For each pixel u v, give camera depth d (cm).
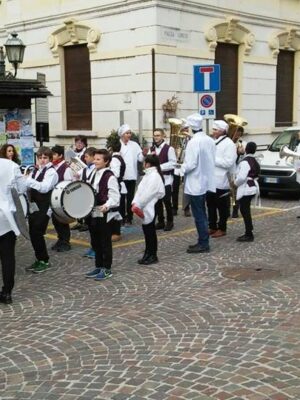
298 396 405
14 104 1122
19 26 1955
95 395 419
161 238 982
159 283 706
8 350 514
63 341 529
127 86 1686
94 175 752
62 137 1861
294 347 492
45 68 1903
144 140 1639
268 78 2006
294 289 662
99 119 1777
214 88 1224
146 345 510
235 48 1897
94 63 1764
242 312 588
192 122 867
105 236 731
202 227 862
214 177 880
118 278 735
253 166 923
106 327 560
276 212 1230
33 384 443
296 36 2095
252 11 1894
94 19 1745
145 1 1600
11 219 632
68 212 725
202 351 491
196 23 1712
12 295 679
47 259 791
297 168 1183
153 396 413
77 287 702
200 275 736
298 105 2156
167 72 1641
